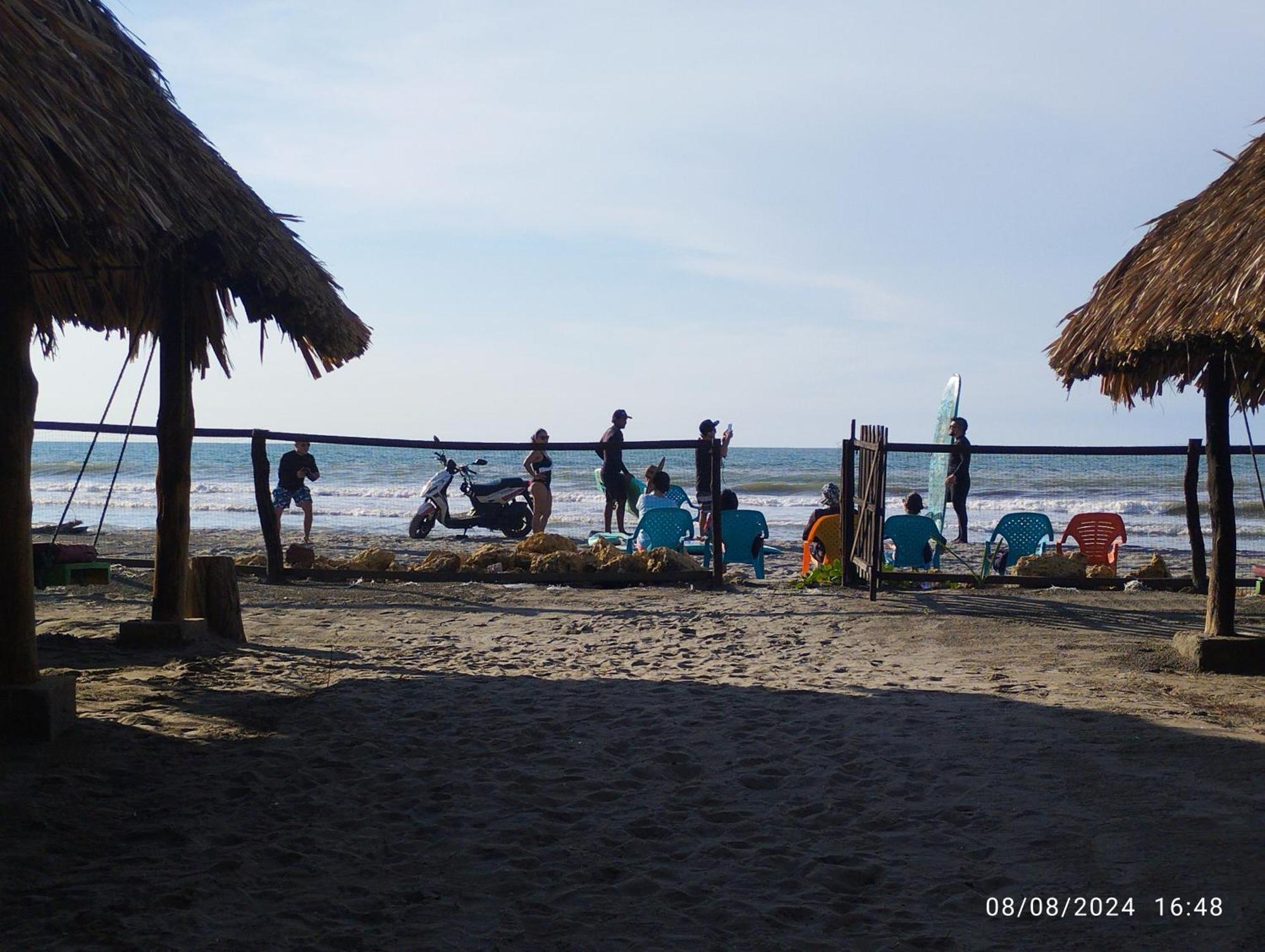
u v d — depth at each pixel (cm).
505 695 656
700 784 480
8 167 361
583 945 322
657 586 1178
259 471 1190
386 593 1123
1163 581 1119
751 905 350
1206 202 659
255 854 389
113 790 451
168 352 767
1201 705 604
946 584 1168
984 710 602
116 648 770
